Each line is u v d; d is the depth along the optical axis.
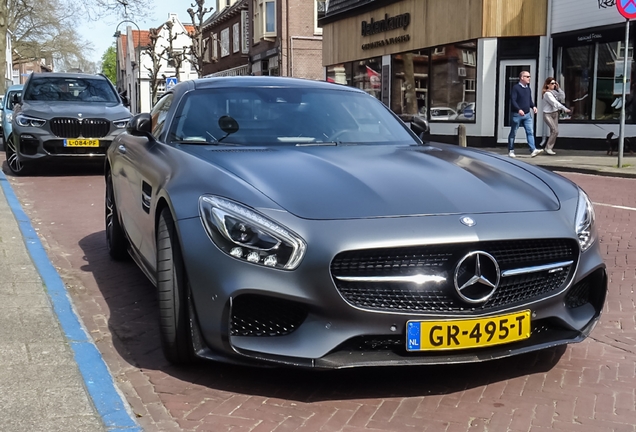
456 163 3.96
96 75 13.76
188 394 3.33
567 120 18.53
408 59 23.64
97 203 9.38
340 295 3.05
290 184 3.39
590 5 17.66
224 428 2.98
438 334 3.11
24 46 55.44
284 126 4.53
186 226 3.27
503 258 3.25
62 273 5.71
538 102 19.27
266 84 4.96
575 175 12.62
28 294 4.86
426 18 22.36
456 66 21.02
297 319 3.15
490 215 3.29
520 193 3.57
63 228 7.64
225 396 3.31
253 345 3.12
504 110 19.66
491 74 19.58
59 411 3.07
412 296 3.13
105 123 12.05
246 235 3.10
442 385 3.47
